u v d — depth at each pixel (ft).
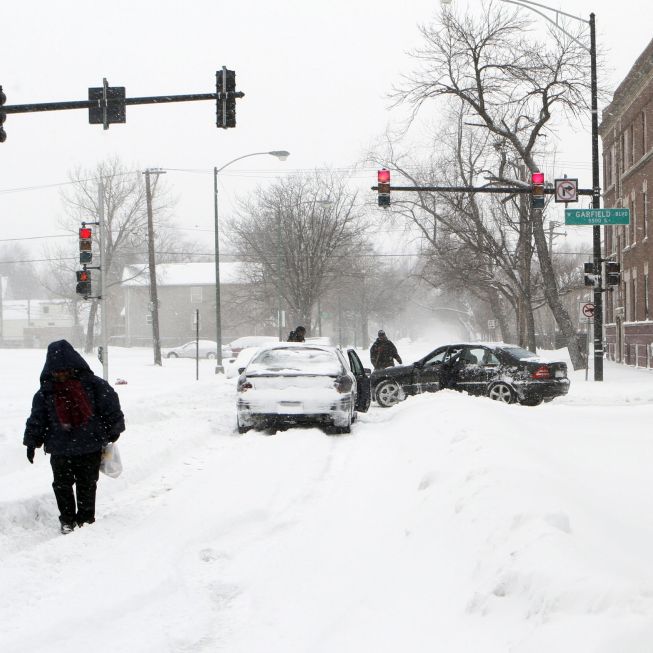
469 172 298.15
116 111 123.13
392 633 33.63
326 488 69.87
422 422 99.60
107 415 60.29
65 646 35.37
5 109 121.70
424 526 48.62
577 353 253.03
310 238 431.02
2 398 164.14
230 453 93.04
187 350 457.68
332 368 111.24
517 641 27.71
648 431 88.63
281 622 38.24
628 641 23.94
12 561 48.14
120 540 53.78
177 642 36.40
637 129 275.59
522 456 62.28
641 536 40.96
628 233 293.02
